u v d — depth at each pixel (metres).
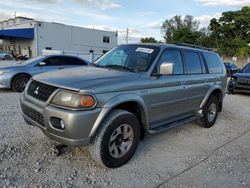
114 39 51.59
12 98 8.17
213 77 6.09
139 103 3.95
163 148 4.69
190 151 4.64
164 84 4.46
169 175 3.70
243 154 4.65
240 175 3.83
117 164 3.76
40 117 3.52
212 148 4.87
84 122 3.26
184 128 6.05
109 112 3.60
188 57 5.36
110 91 3.53
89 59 24.64
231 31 53.28
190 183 3.52
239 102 10.22
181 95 4.95
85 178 3.46
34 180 3.31
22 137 4.64
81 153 4.15
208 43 58.38
